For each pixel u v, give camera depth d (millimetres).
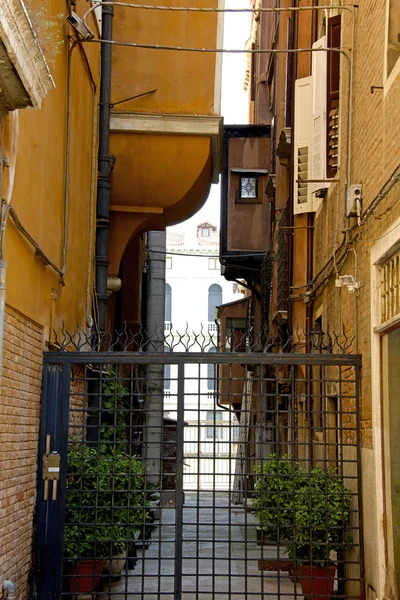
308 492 7379
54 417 7316
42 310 7301
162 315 15000
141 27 11391
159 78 11336
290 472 7711
